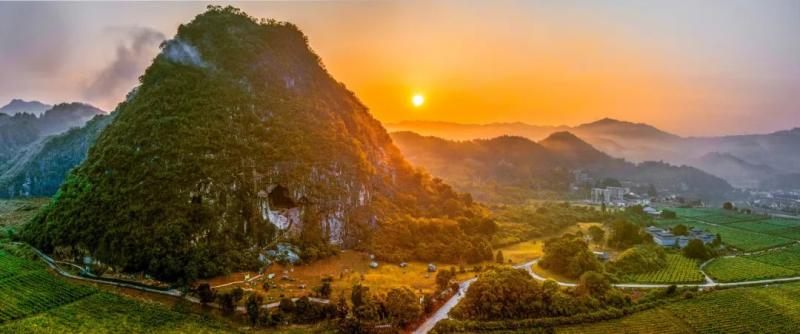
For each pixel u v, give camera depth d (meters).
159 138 188.50
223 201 179.75
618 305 154.50
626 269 193.88
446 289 164.38
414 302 141.75
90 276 160.12
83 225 174.25
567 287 173.12
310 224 198.00
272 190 196.62
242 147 195.88
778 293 172.38
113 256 162.00
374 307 137.00
